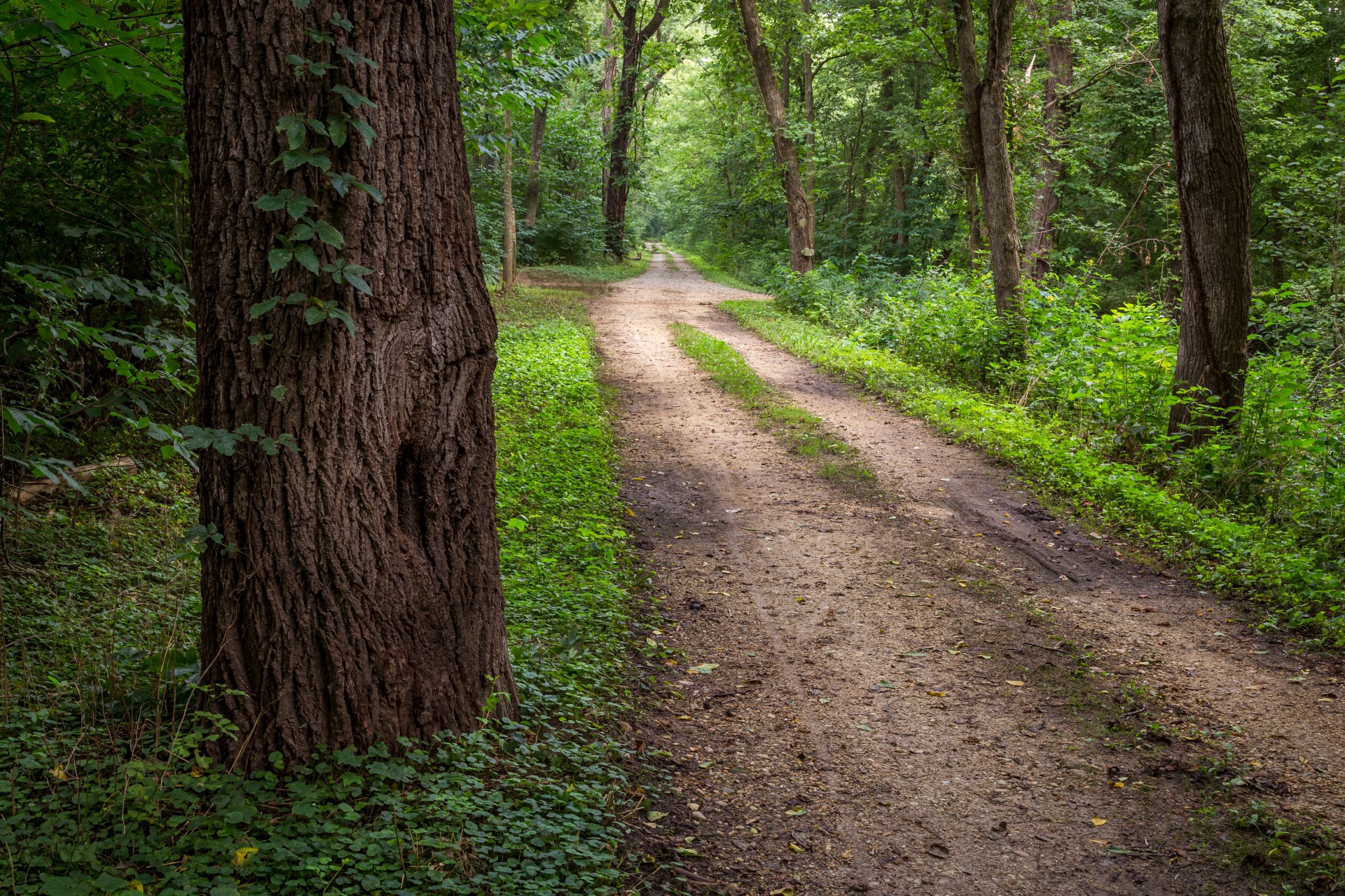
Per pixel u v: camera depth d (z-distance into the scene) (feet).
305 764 11.23
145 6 16.72
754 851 12.48
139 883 8.87
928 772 14.80
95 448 23.76
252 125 10.69
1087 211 93.76
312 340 11.08
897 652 19.65
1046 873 12.23
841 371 54.95
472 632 12.91
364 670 11.55
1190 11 32.40
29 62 16.81
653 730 15.74
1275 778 14.38
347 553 11.37
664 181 233.76
